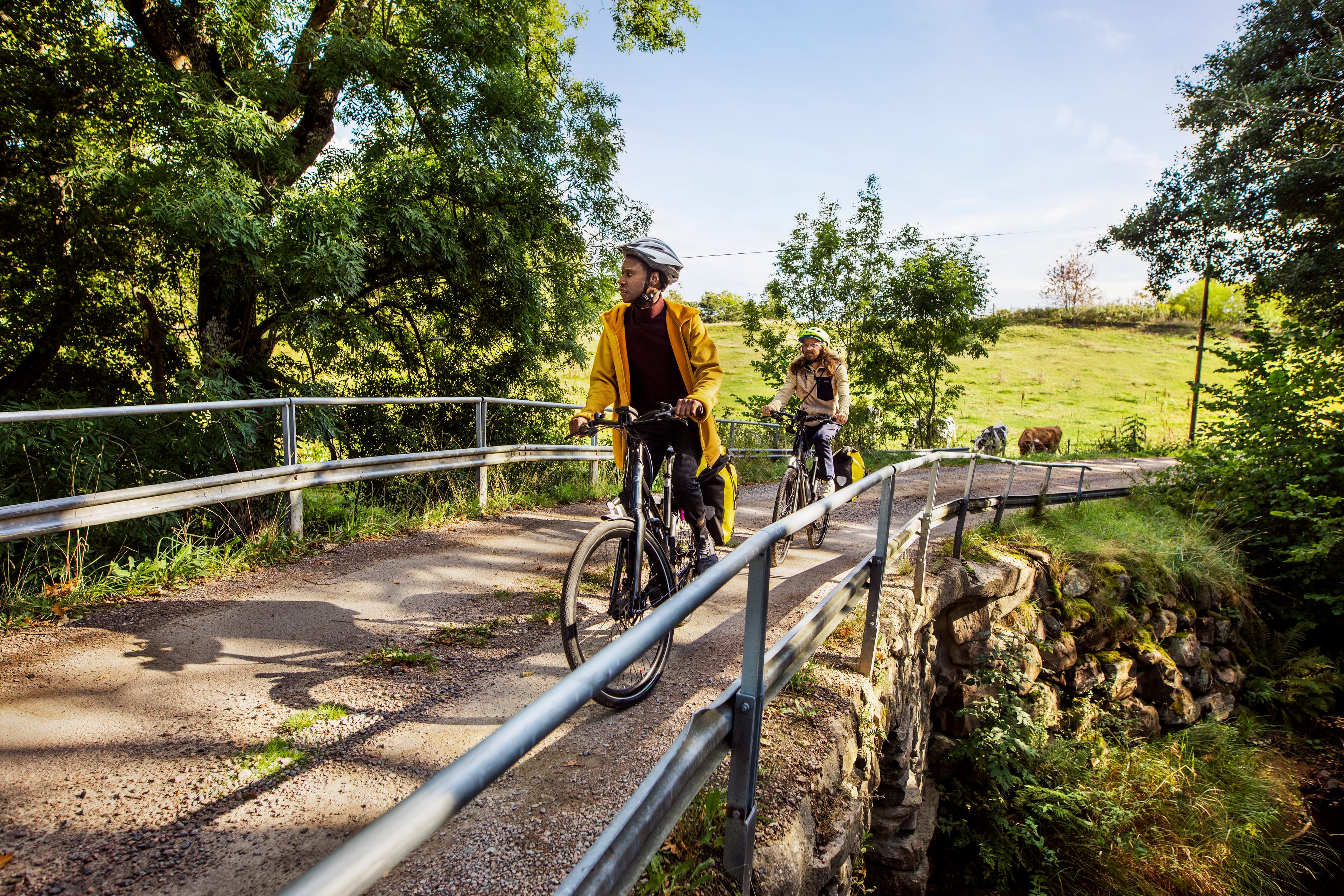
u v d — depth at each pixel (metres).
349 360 12.05
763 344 19.47
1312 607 10.41
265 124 8.96
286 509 5.75
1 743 2.73
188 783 2.57
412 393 12.05
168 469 6.76
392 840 0.77
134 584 4.54
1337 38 15.84
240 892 2.07
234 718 3.04
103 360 11.73
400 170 9.95
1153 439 27.98
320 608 4.42
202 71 10.43
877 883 4.46
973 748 6.16
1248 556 10.91
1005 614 6.75
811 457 6.72
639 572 3.16
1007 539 7.92
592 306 13.53
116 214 10.49
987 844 6.07
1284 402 11.10
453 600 4.74
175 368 11.65
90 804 2.41
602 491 9.51
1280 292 17.34
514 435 12.63
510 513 7.82
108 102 11.14
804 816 2.77
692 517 3.55
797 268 19.12
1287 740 9.32
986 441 24.08
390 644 3.93
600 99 13.10
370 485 8.65
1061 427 29.88
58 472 5.75
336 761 2.78
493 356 13.03
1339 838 7.57
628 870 1.50
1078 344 48.88
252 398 9.35
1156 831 6.40
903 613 4.82
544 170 12.00
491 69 11.30
